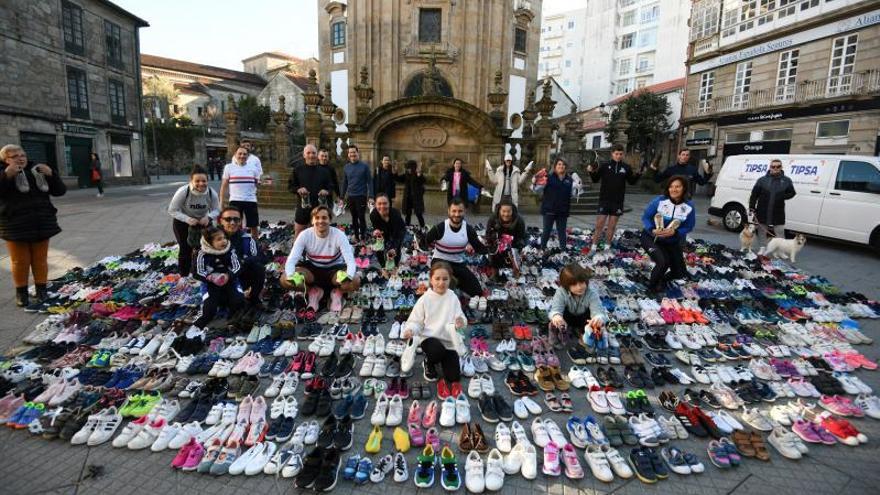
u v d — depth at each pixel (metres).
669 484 2.98
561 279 4.78
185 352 4.48
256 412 3.53
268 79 64.38
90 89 26.66
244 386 3.86
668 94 38.59
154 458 3.13
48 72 23.66
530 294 6.38
